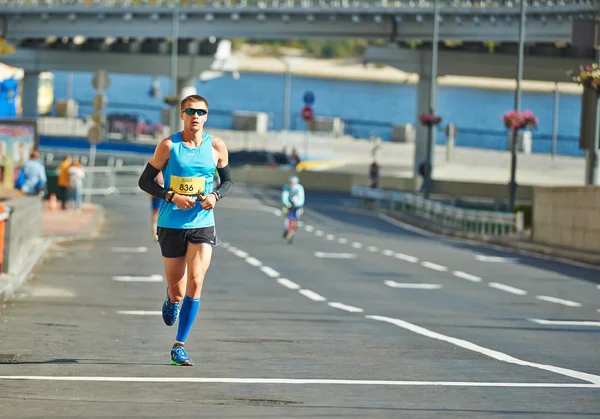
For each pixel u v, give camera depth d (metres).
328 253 75.06
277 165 188.12
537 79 178.12
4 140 93.62
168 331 33.28
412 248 83.12
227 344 29.86
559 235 84.31
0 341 28.83
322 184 177.50
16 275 49.91
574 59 173.38
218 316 39.06
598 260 73.88
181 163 23.91
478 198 163.00
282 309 42.59
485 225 104.44
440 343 31.41
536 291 54.09
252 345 29.78
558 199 84.62
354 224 110.38
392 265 67.44
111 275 55.44
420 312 42.75
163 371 23.64
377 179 161.75
